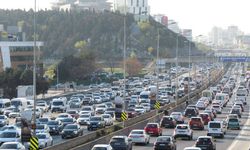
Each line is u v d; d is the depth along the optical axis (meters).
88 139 126.31
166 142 116.31
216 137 154.75
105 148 98.75
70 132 146.25
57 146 106.75
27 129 103.69
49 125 157.50
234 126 181.38
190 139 146.75
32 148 99.06
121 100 194.38
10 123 184.88
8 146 103.69
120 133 145.88
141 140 133.38
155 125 155.62
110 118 180.12
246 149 129.50
